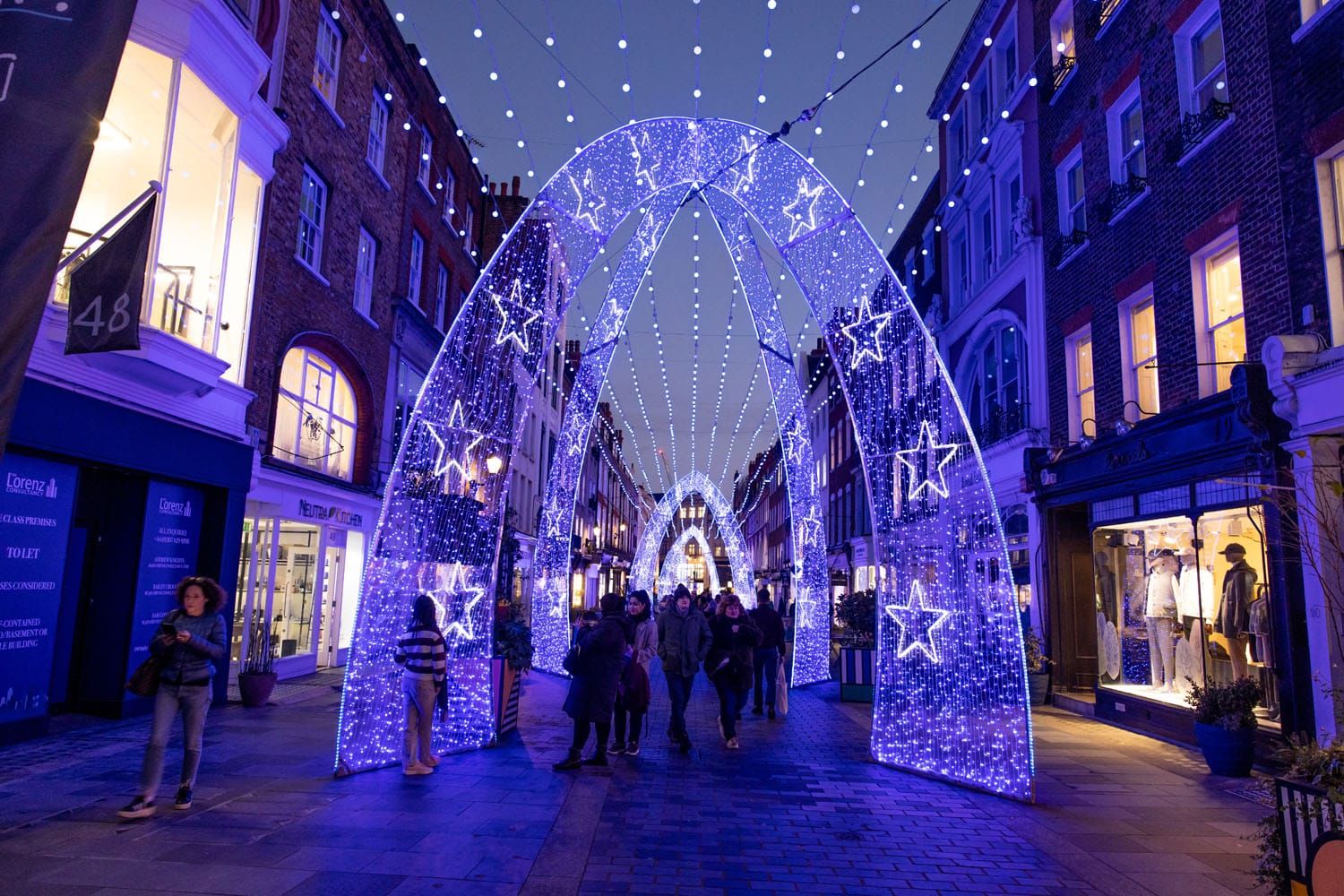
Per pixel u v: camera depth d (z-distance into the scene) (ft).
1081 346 43.32
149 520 32.09
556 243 30.81
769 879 15.76
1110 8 39.47
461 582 28.07
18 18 10.87
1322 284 26.11
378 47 53.36
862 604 43.50
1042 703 42.34
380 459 55.47
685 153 30.86
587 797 21.44
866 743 30.71
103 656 31.07
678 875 15.78
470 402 28.76
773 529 186.39
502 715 29.81
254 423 39.37
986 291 53.93
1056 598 43.14
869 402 28.91
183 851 16.03
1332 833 11.89
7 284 10.11
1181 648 32.91
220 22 30.48
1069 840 18.69
